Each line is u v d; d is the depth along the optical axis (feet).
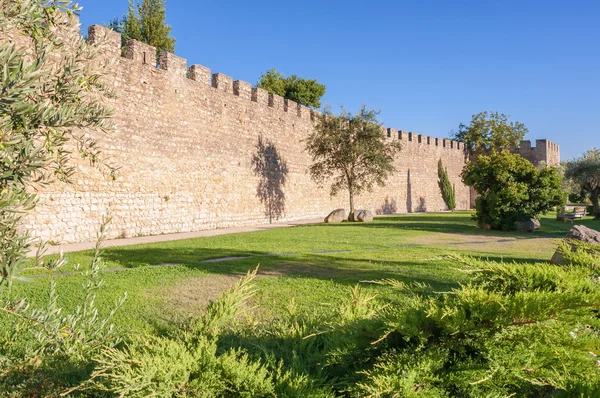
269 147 93.71
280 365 7.70
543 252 44.45
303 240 54.60
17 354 9.58
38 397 8.01
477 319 7.23
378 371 7.13
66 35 9.27
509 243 53.16
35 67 7.01
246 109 86.84
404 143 143.33
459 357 7.51
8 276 6.63
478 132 182.80
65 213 52.75
